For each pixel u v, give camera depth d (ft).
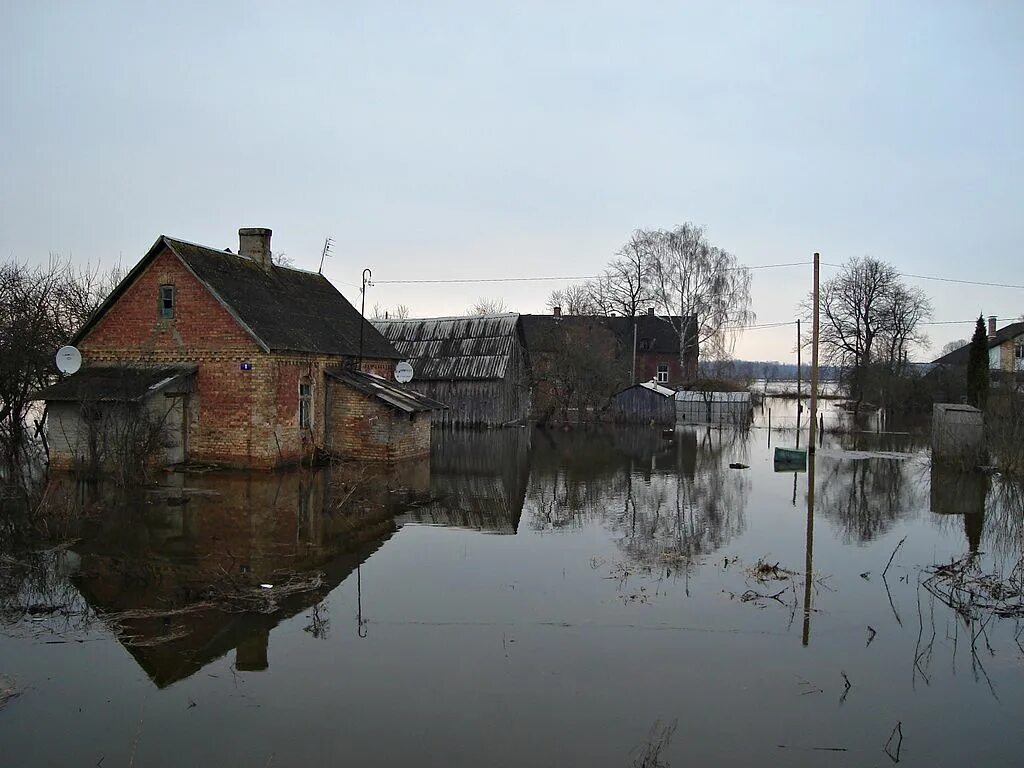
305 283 88.79
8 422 78.59
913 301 190.49
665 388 157.17
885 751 20.57
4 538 41.29
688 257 171.32
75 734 21.01
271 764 19.49
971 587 34.68
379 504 54.29
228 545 40.78
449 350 136.56
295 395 71.77
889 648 27.84
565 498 58.75
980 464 75.92
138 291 69.77
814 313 86.84
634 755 20.11
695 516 51.85
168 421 65.87
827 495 61.21
